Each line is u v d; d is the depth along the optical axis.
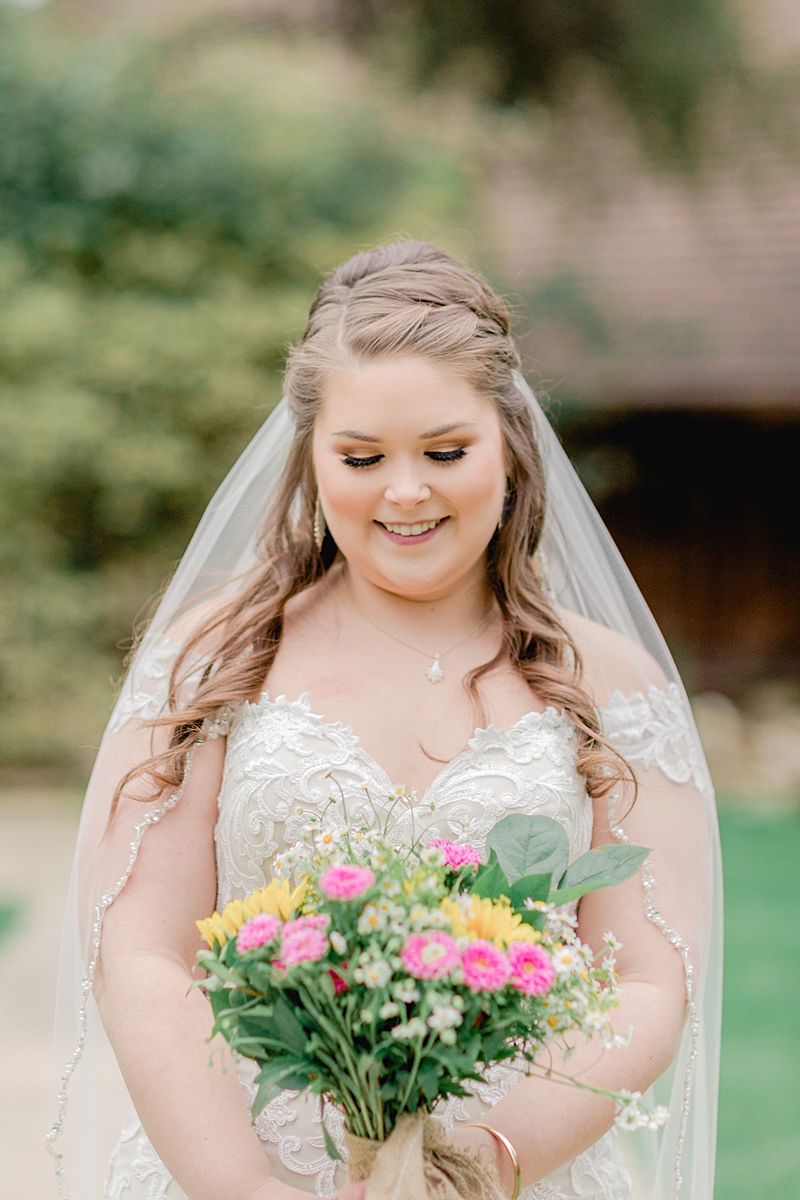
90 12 10.29
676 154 10.59
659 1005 1.70
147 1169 1.78
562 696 1.88
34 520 9.27
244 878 1.79
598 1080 1.59
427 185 9.73
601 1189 1.79
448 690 1.88
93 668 9.55
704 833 1.93
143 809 1.79
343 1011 1.34
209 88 9.55
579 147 10.73
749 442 11.64
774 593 11.70
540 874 1.44
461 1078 1.41
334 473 1.76
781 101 10.36
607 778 1.84
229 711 1.88
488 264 10.22
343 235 9.39
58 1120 1.80
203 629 1.96
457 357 1.73
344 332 1.76
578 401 10.54
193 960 1.78
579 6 9.67
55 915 5.91
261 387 9.20
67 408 8.91
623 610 2.14
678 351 10.53
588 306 10.54
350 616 1.95
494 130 10.62
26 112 9.19
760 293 10.77
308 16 10.38
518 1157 1.53
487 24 9.81
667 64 9.91
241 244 9.41
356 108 9.78
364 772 1.79
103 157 9.24
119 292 9.41
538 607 1.97
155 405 9.18
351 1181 1.46
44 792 9.08
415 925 1.31
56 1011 1.89
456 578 1.84
